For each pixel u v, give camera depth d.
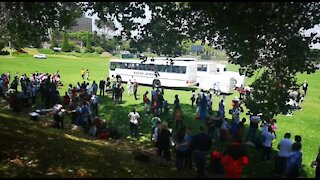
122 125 21.77
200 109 22.69
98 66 69.00
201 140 10.80
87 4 12.52
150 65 41.94
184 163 13.45
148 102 24.75
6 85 30.59
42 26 15.43
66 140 16.11
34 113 21.14
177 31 13.78
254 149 16.09
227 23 11.88
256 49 14.21
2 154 12.42
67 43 113.94
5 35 22.12
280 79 14.62
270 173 12.69
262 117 15.00
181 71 39.66
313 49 13.34
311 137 20.62
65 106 25.88
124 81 44.50
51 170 11.34
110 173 11.51
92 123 18.92
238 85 39.72
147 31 13.56
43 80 30.72
